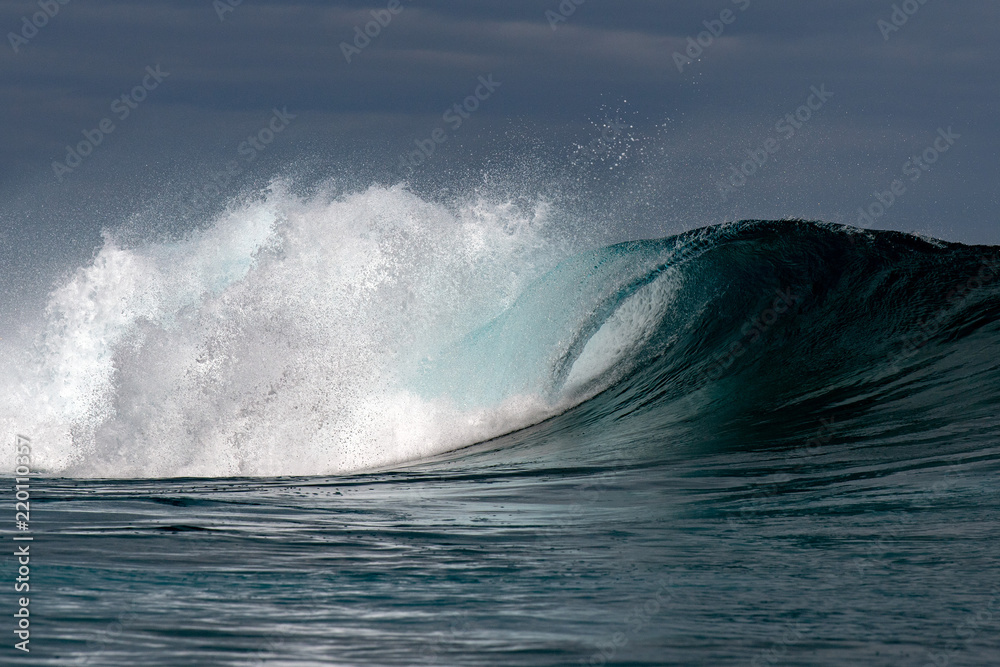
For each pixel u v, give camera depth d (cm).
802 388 5266
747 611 2194
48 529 3080
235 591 2336
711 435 4853
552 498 3806
